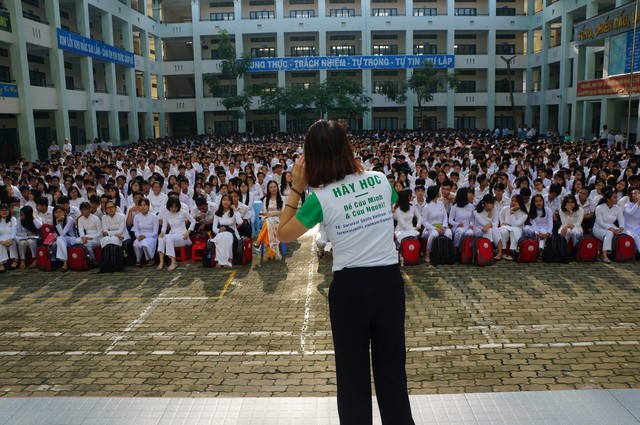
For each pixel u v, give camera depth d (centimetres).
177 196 987
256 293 803
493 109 4572
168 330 662
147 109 4244
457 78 4600
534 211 955
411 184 1344
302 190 246
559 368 531
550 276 849
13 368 561
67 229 976
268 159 1802
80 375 543
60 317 716
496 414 354
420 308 716
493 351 575
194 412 373
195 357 581
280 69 4509
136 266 973
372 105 4716
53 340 636
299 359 571
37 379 536
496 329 637
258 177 1290
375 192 240
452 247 930
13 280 901
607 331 623
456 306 721
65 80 3169
